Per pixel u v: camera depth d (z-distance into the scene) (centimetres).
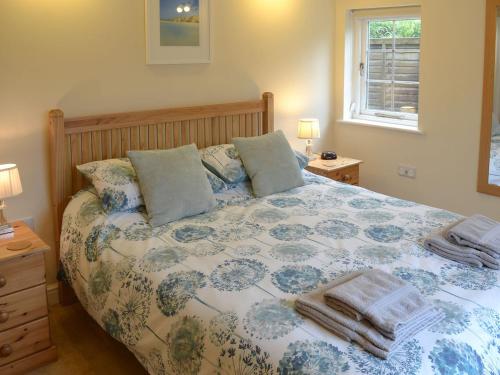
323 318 184
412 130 409
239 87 392
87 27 310
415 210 299
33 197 307
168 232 270
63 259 291
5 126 291
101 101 323
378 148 441
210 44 366
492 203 373
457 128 382
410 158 418
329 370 162
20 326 255
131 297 231
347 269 226
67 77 308
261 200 322
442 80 384
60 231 313
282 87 421
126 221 279
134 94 337
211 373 188
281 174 338
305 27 425
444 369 165
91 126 315
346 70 454
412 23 412
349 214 295
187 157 303
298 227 276
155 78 344
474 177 379
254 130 402
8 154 295
